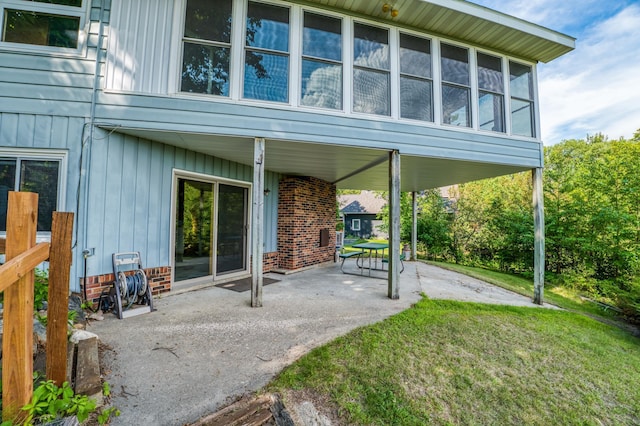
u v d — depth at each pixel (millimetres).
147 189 4527
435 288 6055
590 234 8875
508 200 11625
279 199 7605
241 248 6508
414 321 3770
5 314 1477
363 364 2699
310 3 4629
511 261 10867
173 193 4926
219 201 5941
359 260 10406
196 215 5445
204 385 2248
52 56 3863
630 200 8688
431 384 2543
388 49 5031
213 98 4176
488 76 5688
